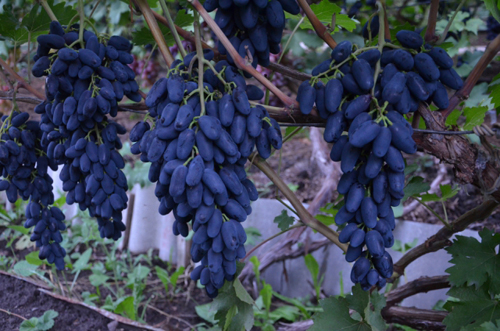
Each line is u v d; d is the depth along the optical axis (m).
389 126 1.03
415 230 2.99
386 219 1.13
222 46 1.21
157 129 1.10
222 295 1.50
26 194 1.57
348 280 3.11
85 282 3.08
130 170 3.46
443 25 3.41
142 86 4.56
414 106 1.13
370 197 1.10
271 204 3.38
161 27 1.64
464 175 1.25
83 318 2.30
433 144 1.21
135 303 2.73
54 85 1.23
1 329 2.20
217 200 1.07
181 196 1.05
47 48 1.29
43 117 1.44
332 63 1.15
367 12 3.63
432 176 3.52
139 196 3.45
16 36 1.65
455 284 1.52
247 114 1.09
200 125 1.04
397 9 3.92
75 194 1.44
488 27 3.33
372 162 1.05
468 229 2.85
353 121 1.07
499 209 3.02
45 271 3.03
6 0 2.41
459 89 1.24
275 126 1.18
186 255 3.30
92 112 1.24
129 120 4.84
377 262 1.12
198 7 1.15
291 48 3.47
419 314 1.91
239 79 1.15
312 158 3.82
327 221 1.93
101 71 1.28
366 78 1.06
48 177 1.63
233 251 1.13
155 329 2.20
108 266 3.15
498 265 1.52
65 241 3.46
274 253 3.10
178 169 1.02
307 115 1.24
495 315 1.46
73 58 1.22
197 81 1.18
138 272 2.92
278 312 2.86
